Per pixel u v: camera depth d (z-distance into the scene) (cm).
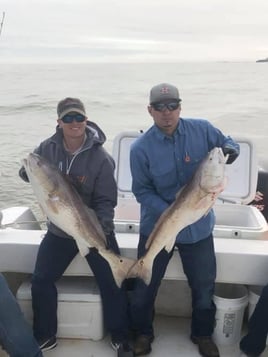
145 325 305
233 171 400
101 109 2152
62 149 280
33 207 782
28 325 270
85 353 303
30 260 310
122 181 407
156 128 277
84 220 265
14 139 1432
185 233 278
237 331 310
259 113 1655
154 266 288
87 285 318
